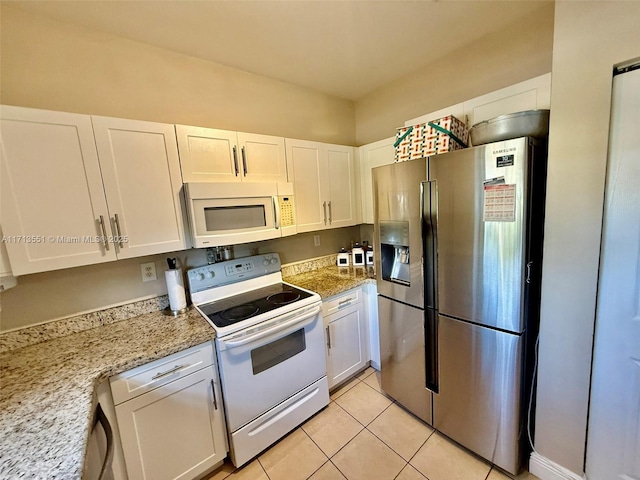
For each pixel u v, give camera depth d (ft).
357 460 5.16
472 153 4.35
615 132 3.46
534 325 4.56
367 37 5.95
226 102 6.77
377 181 5.92
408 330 5.80
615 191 3.52
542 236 4.46
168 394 4.34
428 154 5.59
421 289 5.39
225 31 5.42
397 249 6.09
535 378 4.66
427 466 4.98
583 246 3.79
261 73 7.23
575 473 4.24
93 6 4.51
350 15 5.21
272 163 6.50
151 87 5.73
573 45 3.62
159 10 4.73
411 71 7.70
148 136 4.83
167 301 5.96
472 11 5.37
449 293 4.98
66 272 4.93
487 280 4.45
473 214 4.47
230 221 5.56
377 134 9.00
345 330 6.93
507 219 4.11
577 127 3.68
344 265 8.97
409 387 6.00
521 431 4.59
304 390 5.93
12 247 3.79
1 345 4.39
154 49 5.74
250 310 5.51
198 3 4.64
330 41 6.01
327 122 8.88
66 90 4.88
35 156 3.89
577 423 4.12
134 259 5.60
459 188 4.58
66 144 4.11
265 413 5.33
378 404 6.55
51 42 4.72
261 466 5.15
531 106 4.96
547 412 4.41
